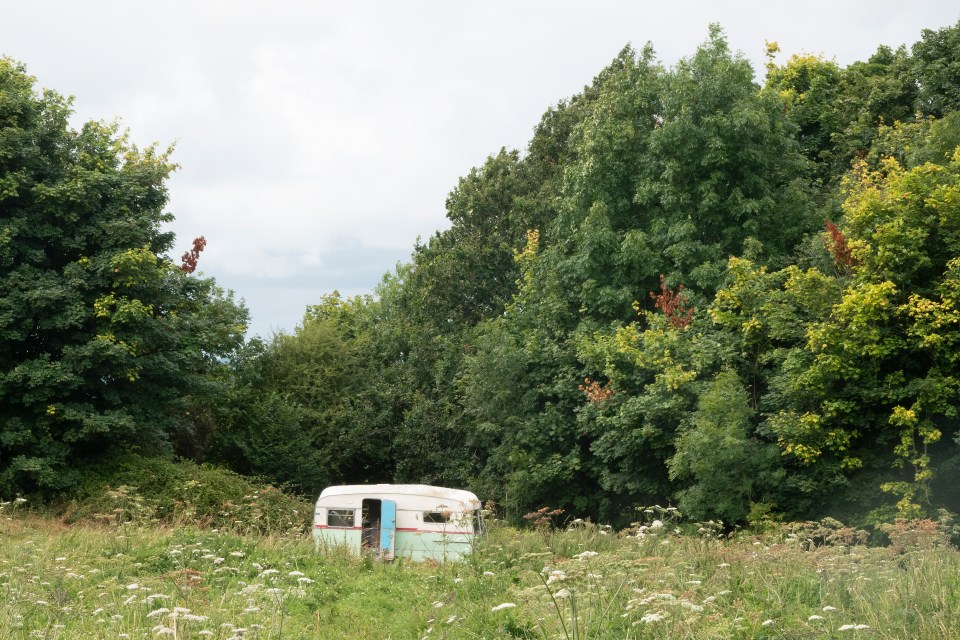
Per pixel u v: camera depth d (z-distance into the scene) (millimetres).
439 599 12773
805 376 21422
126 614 10828
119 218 28500
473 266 42406
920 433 20344
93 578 13547
